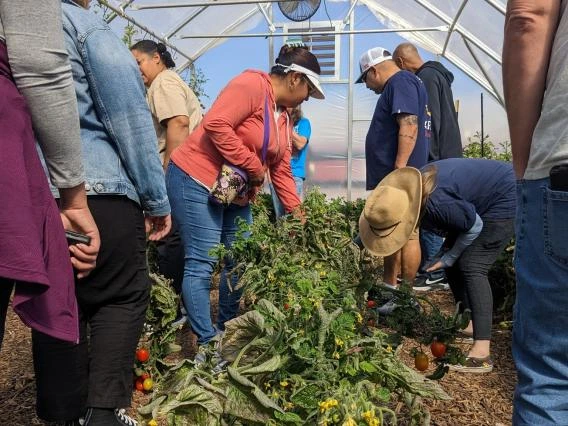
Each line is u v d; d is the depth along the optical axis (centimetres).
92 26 197
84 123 200
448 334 241
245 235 340
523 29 153
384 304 406
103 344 204
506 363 355
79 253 179
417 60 541
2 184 131
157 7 808
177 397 152
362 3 1086
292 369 172
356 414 146
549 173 146
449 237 347
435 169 300
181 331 402
